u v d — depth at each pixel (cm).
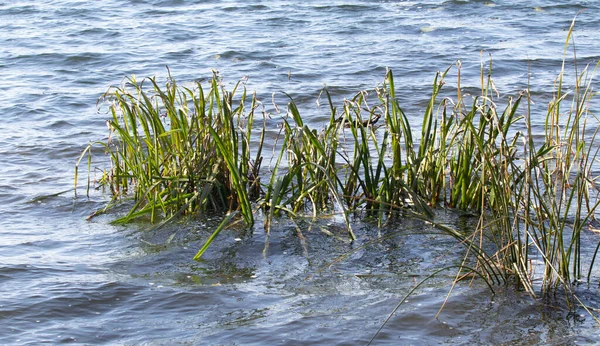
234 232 608
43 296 483
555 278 488
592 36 1727
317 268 534
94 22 2000
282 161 824
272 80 1317
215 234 551
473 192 652
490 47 1598
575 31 1797
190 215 646
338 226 621
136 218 650
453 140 662
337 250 568
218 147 604
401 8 2170
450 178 686
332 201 680
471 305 466
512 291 484
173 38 1775
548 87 1208
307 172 730
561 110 1049
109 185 742
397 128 657
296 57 1525
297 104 1143
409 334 434
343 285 504
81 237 602
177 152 671
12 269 525
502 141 518
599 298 471
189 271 531
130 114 672
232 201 656
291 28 1894
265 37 1767
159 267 538
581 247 554
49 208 679
